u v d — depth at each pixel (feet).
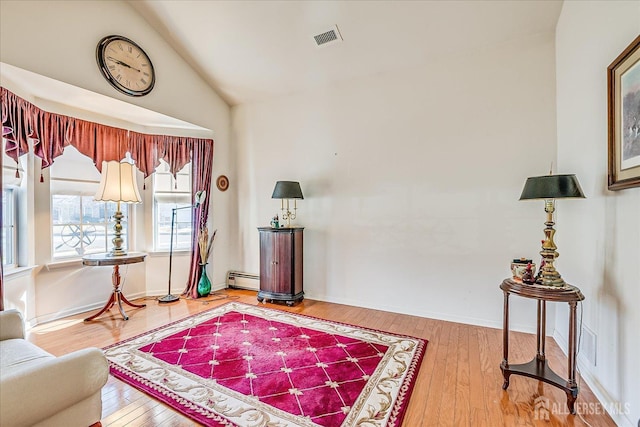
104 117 12.51
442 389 6.89
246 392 6.76
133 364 7.91
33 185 10.57
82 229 12.25
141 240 14.05
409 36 10.73
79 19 9.84
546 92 9.88
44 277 10.82
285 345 9.10
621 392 5.80
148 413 6.07
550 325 9.79
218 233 15.52
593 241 7.13
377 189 12.51
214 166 15.34
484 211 10.69
